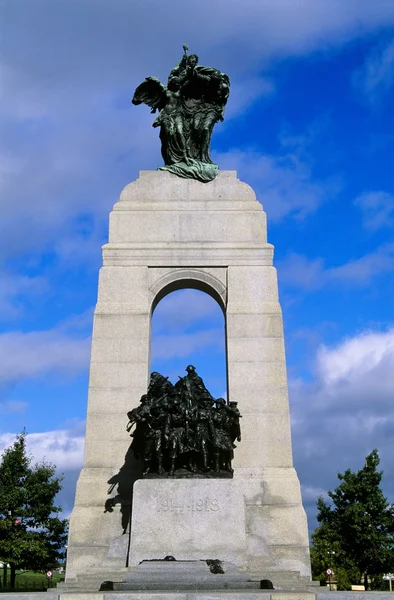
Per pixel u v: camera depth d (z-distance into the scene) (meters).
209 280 24.27
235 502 18.28
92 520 20.62
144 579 14.82
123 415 22.23
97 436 21.89
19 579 42.44
